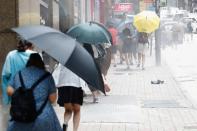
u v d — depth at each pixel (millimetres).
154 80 21938
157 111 14617
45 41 7324
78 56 7328
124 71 26078
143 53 27125
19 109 7391
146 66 28766
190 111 14688
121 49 28688
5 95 9633
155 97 17344
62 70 11016
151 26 26266
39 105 7520
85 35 11125
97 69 7473
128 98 16812
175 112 14523
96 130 11922
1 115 11141
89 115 13648
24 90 7492
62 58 7141
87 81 7285
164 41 46094
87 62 7359
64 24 22844
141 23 26188
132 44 28109
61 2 22203
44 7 17625
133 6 53219
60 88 10977
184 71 26484
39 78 7645
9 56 9562
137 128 12219
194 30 70750
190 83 21531
